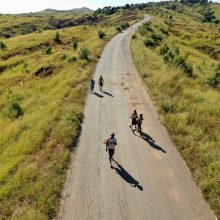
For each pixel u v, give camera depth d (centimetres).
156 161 1777
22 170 1605
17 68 5128
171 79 3253
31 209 1315
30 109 2870
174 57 4400
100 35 7781
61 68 4409
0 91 3944
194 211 1371
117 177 1612
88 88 3272
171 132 2138
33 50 6594
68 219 1300
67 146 1895
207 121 2214
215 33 11638
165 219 1320
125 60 4972
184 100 2680
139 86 3384
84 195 1457
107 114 2514
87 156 1814
